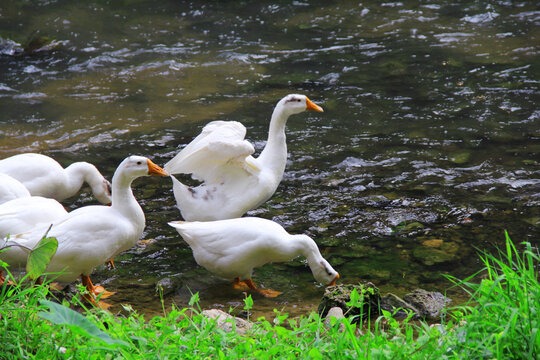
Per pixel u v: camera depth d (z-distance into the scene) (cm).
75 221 745
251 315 734
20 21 2033
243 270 797
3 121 1400
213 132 906
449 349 496
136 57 1808
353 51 1836
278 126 963
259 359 485
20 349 483
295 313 741
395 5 2214
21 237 730
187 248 922
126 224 779
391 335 609
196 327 533
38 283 771
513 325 461
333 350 502
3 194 843
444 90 1545
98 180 1005
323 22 2081
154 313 738
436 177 1136
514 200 1040
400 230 955
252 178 927
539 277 800
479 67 1675
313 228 969
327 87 1595
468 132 1320
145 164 769
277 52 1848
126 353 480
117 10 2184
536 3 2150
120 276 837
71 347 499
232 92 1581
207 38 1959
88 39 1925
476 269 836
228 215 923
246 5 2247
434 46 1841
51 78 1667
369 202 1053
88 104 1508
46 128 1372
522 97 1483
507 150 1234
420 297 732
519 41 1844
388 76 1647
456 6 2175
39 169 947
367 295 710
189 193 916
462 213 1002
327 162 1211
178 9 2208
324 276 803
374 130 1348
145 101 1528
